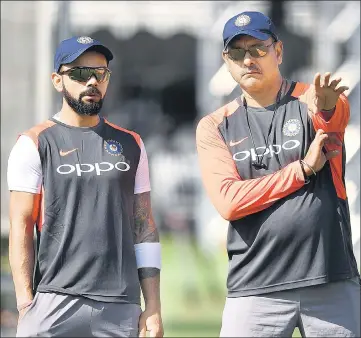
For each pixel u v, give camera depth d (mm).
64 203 18688
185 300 44438
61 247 18578
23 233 18734
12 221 18812
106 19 57156
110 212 18750
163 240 61719
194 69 78062
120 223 18797
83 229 18609
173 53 77625
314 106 17953
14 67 42344
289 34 63625
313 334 18125
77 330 18500
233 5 52594
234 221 18422
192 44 77562
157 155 67125
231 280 18516
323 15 52719
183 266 52500
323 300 18047
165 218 62562
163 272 51938
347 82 45406
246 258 18297
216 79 49750
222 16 53031
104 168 18844
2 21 42312
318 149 17797
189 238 58781
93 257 18562
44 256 18656
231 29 18703
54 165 18797
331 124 18078
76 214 18656
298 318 18219
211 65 56469
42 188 18812
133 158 19203
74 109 19078
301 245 17953
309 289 18031
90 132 19125
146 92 77875
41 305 18516
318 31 54719
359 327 18031
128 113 76000
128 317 18688
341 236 18094
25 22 42625
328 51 51688
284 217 17984
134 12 57531
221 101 49812
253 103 18922
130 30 59125
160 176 63938
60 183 18703
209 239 54969
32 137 18953
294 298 18078
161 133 75188
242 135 18734
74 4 56438
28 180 18781
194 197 63094
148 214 19438
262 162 18469
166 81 78062
